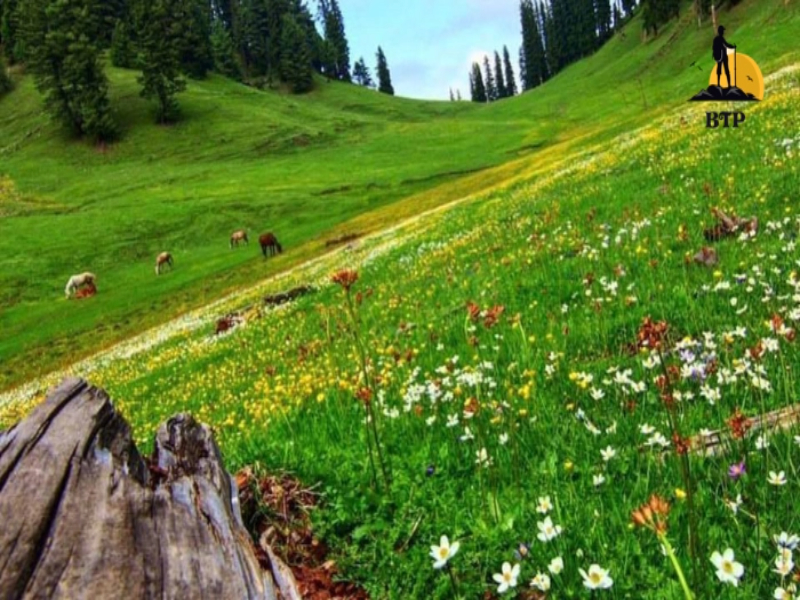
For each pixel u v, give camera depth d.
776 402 5.44
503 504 4.79
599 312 9.20
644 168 22.86
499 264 15.48
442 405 7.12
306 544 4.97
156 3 138.25
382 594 4.34
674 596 3.47
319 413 7.82
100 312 51.88
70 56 124.94
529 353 8.01
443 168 90.12
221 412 11.78
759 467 4.48
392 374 8.98
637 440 5.31
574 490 4.69
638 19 196.25
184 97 145.12
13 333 50.66
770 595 3.38
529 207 24.16
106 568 3.01
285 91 191.62
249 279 51.81
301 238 64.69
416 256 23.62
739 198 13.47
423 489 5.26
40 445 3.84
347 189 85.25
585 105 125.94
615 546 4.00
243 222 76.25
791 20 94.81
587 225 16.48
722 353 6.65
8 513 3.24
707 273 9.77
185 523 3.58
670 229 12.95
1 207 90.75
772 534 3.66
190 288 53.53
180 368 19.89
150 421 13.93
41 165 116.38
